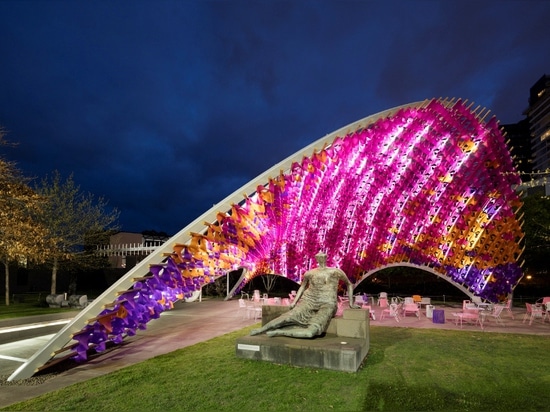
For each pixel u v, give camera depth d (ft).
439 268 80.28
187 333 52.44
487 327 54.54
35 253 61.82
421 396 26.73
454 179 74.64
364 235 75.15
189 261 44.16
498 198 76.02
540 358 36.99
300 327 39.19
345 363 32.37
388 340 45.47
